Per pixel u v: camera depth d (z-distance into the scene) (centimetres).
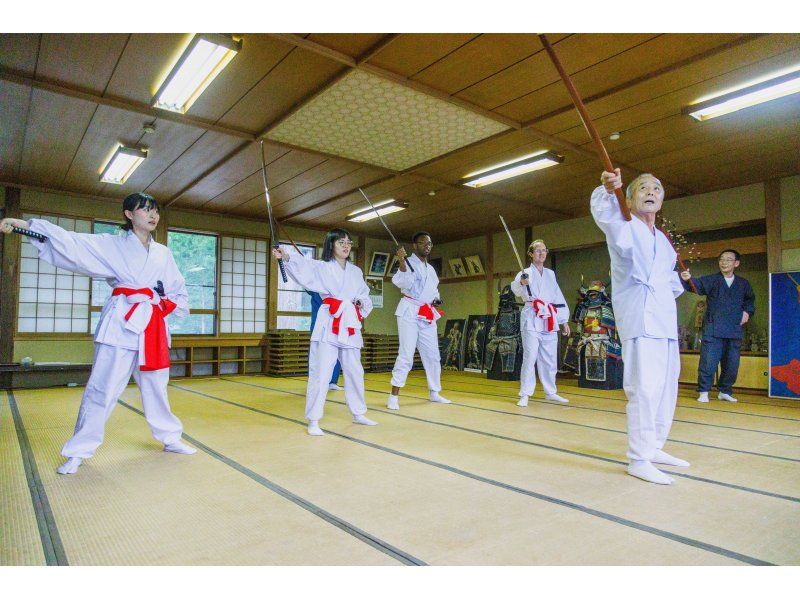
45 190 622
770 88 360
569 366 738
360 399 356
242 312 789
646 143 469
